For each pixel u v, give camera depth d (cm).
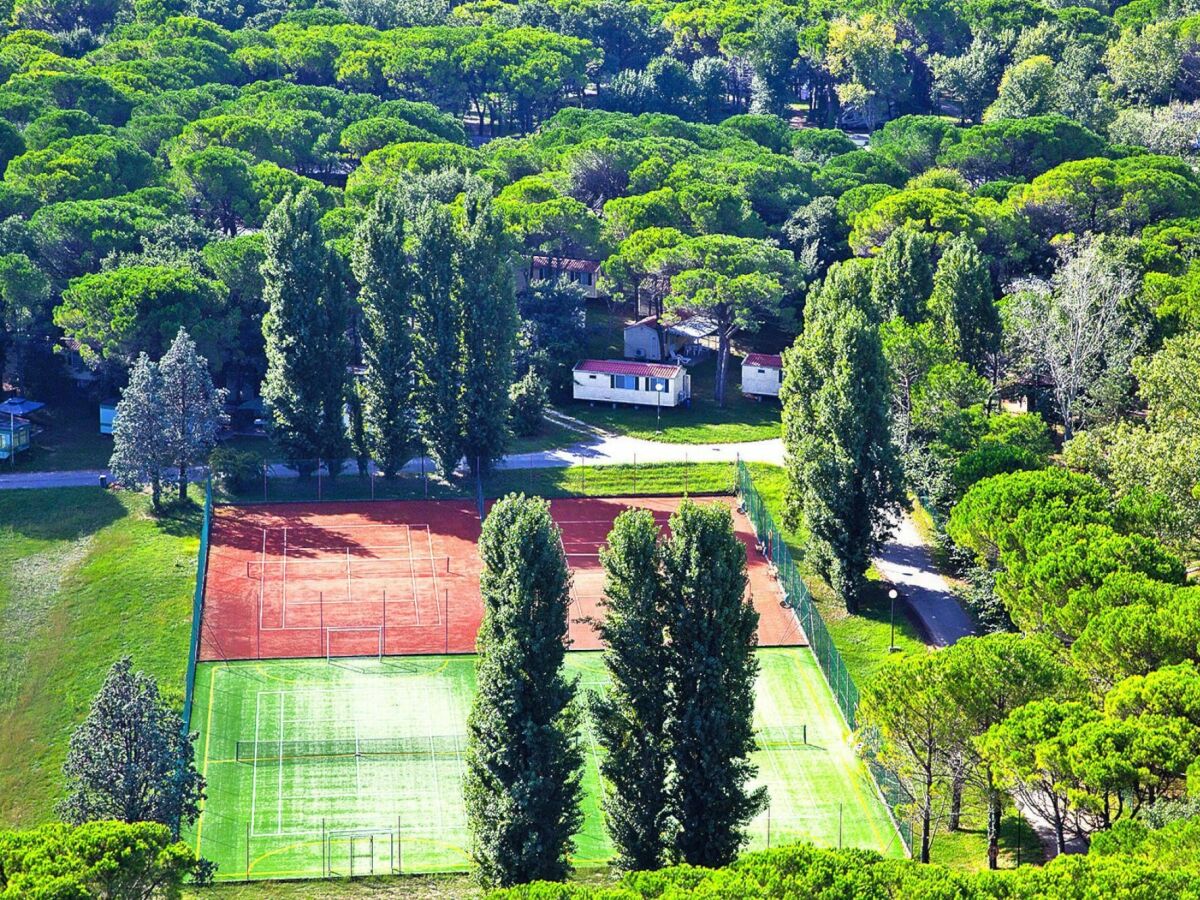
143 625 17962
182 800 12975
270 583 19162
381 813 14838
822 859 11444
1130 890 10506
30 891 10519
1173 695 12925
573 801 13238
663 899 10919
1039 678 13375
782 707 16700
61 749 15638
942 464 19238
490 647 13062
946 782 14175
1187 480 17225
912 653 17675
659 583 13400
